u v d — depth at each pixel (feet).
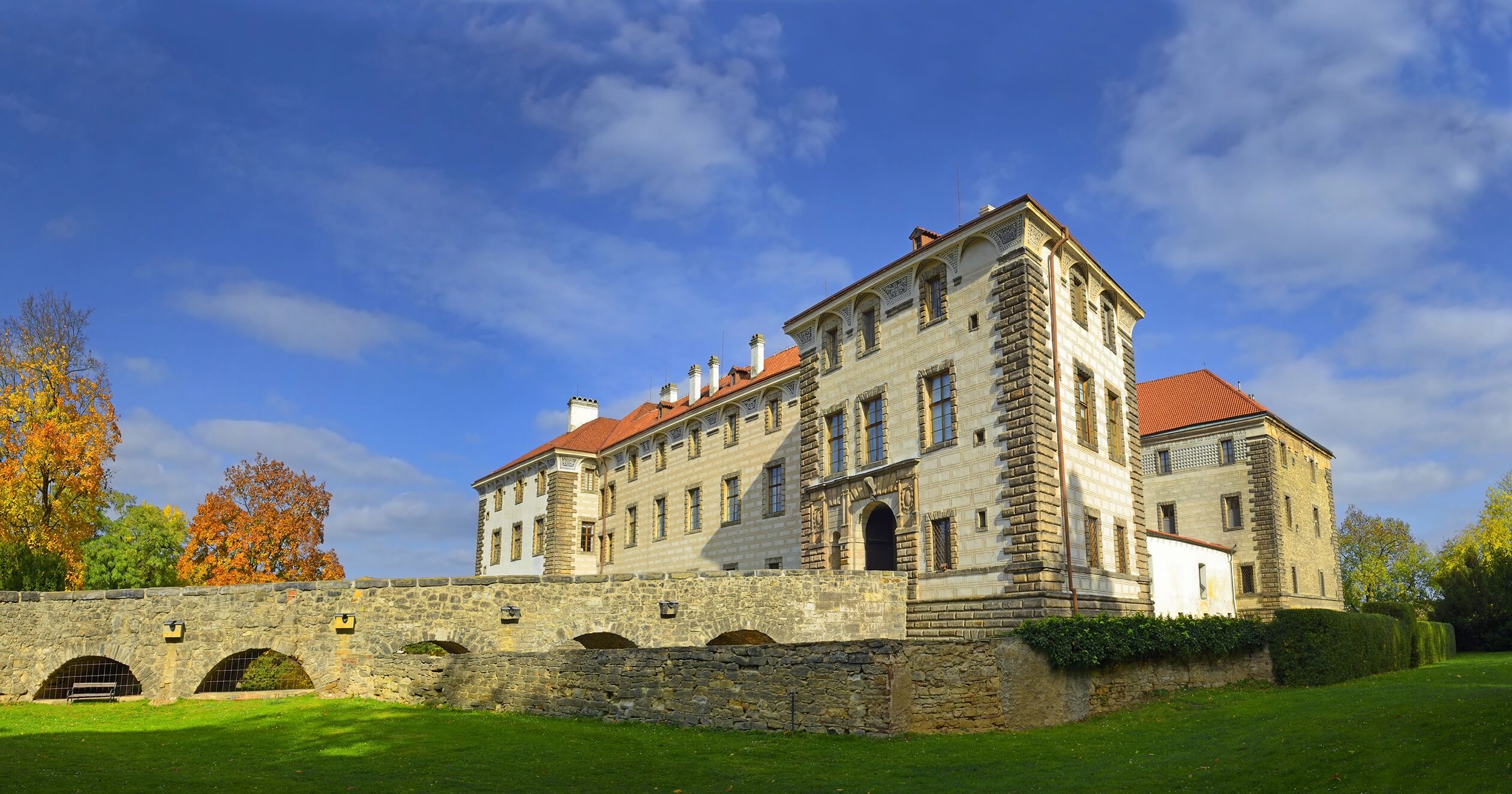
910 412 108.88
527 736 63.52
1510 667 106.83
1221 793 46.80
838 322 122.62
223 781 49.32
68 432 136.98
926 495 104.73
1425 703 61.72
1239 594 157.48
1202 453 166.40
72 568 136.98
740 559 151.84
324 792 47.65
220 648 82.33
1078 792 48.60
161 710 76.23
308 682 86.63
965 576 98.22
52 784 47.29
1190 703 78.59
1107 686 76.48
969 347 102.27
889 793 49.26
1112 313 115.44
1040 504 92.32
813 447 123.54
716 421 163.84
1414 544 263.49
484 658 77.71
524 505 216.74
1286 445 167.84
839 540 116.06
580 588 90.53
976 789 49.96
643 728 67.56
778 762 56.49
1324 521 179.93
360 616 85.15
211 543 168.86
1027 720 69.67
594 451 204.64
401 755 57.11
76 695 79.77
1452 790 41.42
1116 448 111.24
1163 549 125.59
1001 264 99.81
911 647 66.80
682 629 92.58
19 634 80.64
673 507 172.76
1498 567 169.17
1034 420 93.91
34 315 142.61
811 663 66.28
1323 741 54.54
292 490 175.52
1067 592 92.99
